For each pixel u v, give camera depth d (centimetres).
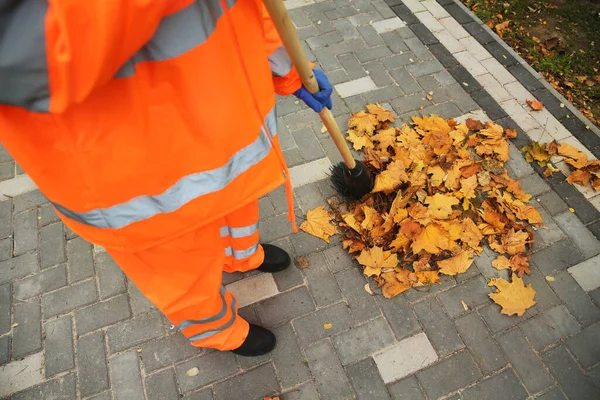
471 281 234
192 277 140
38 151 93
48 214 260
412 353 216
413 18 352
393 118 293
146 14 74
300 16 353
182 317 155
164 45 91
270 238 250
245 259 209
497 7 370
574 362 212
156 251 125
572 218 253
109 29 71
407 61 325
